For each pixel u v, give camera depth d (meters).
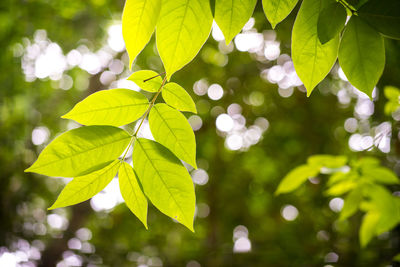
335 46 1.03
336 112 6.72
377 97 4.08
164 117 1.14
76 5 6.45
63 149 1.05
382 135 2.04
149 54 6.98
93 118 1.10
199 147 7.42
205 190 7.64
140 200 1.14
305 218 6.96
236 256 6.64
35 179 7.39
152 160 1.10
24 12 6.29
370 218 2.56
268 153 7.34
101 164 1.09
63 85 8.03
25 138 7.29
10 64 6.82
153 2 0.94
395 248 5.31
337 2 0.99
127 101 1.11
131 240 7.67
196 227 7.73
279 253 6.35
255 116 7.17
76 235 7.51
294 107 6.90
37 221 7.53
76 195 1.10
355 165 2.26
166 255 7.35
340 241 6.21
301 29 1.02
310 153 6.96
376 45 1.01
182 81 6.79
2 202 6.86
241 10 1.01
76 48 7.36
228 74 6.79
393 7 0.96
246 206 7.62
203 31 0.97
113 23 6.89
